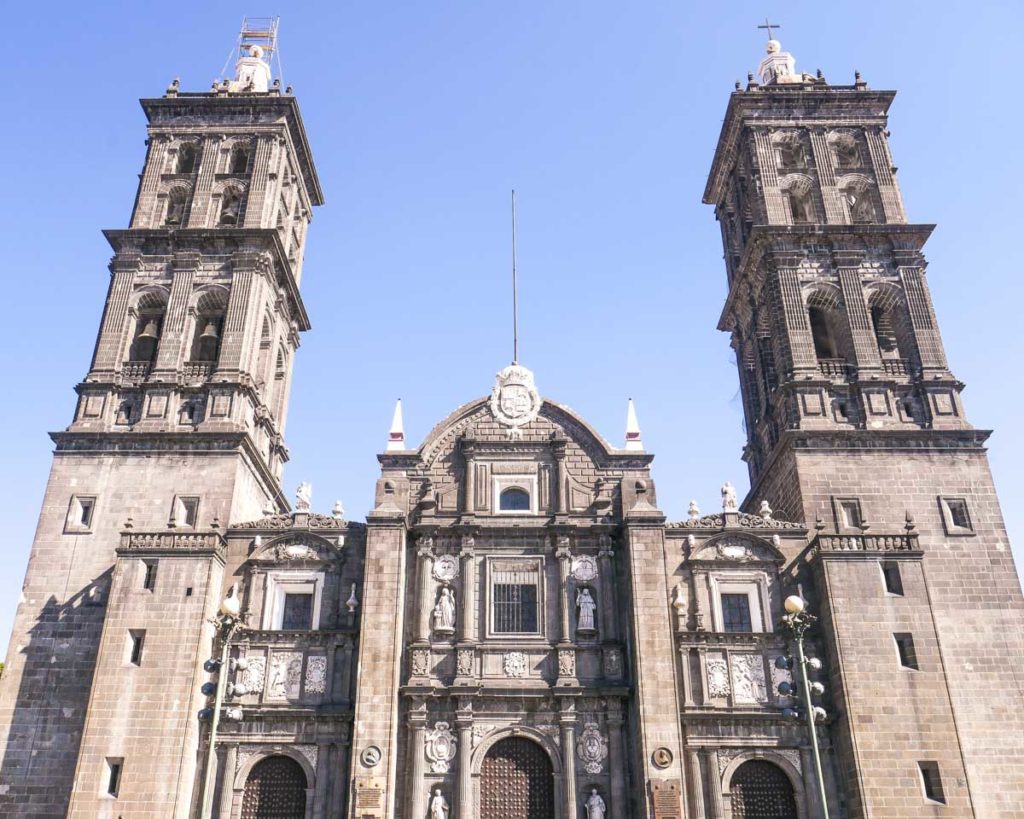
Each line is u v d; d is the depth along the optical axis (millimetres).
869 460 52250
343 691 45906
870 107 64938
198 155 63062
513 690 45781
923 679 44031
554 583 49156
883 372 55562
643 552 48000
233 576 48781
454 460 52719
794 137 64250
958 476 51906
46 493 50781
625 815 43469
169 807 41344
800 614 38688
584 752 45000
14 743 44938
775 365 59344
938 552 49844
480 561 49656
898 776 42031
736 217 70375
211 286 57625
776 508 55812
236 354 54781
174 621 45219
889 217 60844
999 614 48188
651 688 44500
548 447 52750
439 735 45281
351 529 50125
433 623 48031
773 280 58344
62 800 43750
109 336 55906
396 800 43844
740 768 44969
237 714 40500
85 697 46000
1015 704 45906
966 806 41344
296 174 68188
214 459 51562
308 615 48438
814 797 43719
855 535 47500
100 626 47531
